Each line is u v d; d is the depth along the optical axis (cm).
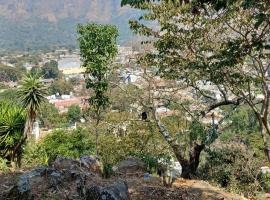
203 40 1088
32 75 1436
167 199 746
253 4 570
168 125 1623
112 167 929
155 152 1586
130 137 1958
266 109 1000
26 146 1391
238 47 811
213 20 1017
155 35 1205
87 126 2433
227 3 555
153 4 1130
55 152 2248
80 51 1916
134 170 931
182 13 1075
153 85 1495
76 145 2334
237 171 1121
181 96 1505
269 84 1126
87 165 870
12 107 1436
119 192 665
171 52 1205
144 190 774
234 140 1370
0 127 1347
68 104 8131
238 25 956
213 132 1252
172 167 1164
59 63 17762
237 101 1203
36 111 1404
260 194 958
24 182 686
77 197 679
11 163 1223
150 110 1528
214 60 1136
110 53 1898
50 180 721
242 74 1030
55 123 5197
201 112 1293
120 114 2044
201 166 1266
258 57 958
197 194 791
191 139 1239
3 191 717
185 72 1227
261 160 1253
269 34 880
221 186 984
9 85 10462
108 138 2058
